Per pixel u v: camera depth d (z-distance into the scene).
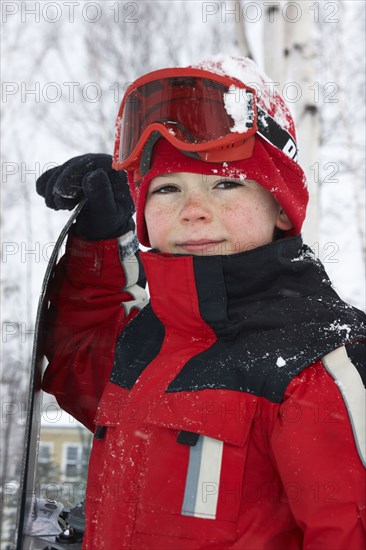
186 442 1.02
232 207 1.12
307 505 0.95
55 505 1.33
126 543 1.04
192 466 1.02
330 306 1.11
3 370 5.68
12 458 4.39
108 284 1.42
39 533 1.23
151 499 1.03
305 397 0.98
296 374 1.00
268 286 1.11
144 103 1.18
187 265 1.09
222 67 1.23
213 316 1.08
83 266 1.41
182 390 1.06
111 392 1.19
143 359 1.18
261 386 1.02
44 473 2.86
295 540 1.01
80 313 1.39
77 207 1.33
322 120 8.95
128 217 1.45
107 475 1.11
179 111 1.14
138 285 1.48
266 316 1.07
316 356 1.01
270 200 1.17
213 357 1.08
